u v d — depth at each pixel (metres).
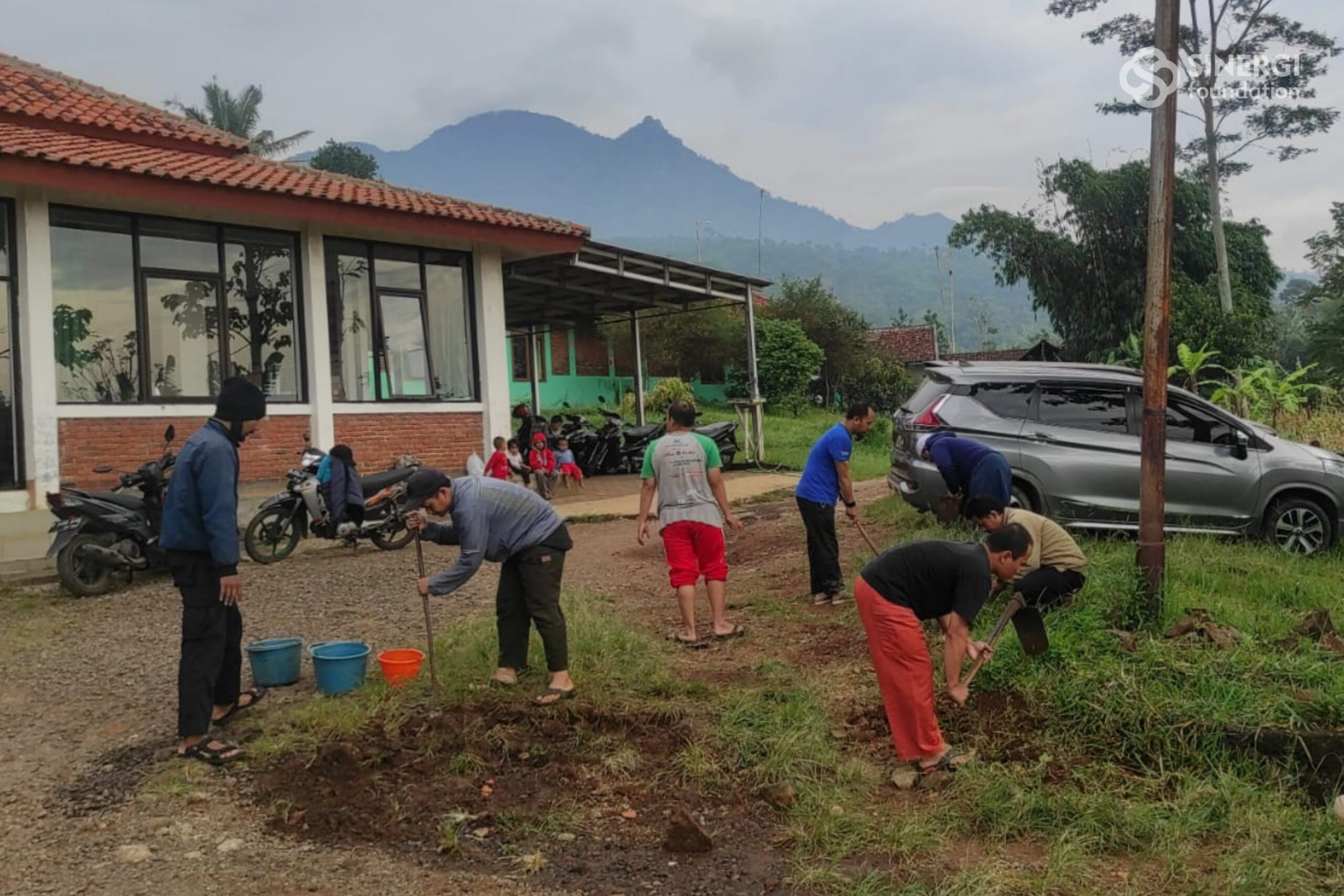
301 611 7.63
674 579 6.68
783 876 3.76
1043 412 8.91
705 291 17.98
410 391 13.25
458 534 5.22
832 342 36.19
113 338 10.58
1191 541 8.30
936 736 4.61
